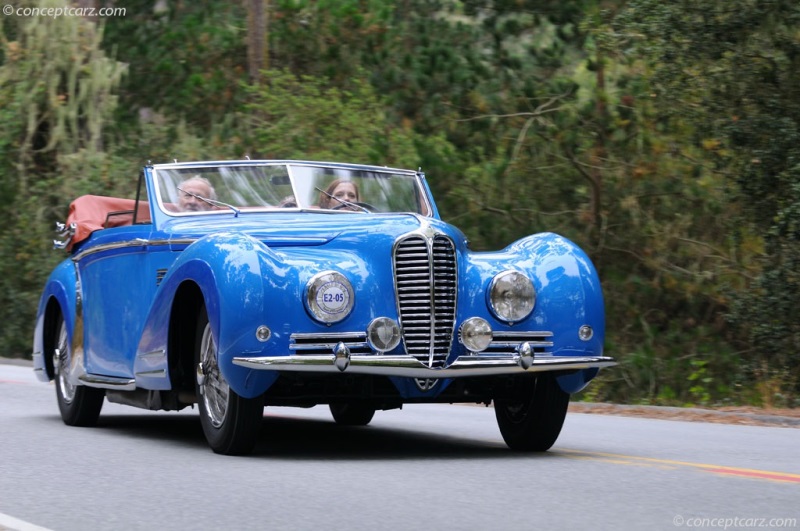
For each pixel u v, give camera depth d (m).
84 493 12.73
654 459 16.33
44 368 22.84
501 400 17.48
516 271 16.44
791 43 36.19
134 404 18.75
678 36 36.78
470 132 51.09
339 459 15.97
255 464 15.24
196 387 16.69
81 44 56.56
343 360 15.01
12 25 58.72
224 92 61.69
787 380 37.62
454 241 16.12
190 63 63.50
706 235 50.62
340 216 18.22
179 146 55.69
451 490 13.02
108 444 17.69
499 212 50.78
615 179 49.94
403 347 15.68
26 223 55.50
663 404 42.88
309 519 11.20
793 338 38.28
